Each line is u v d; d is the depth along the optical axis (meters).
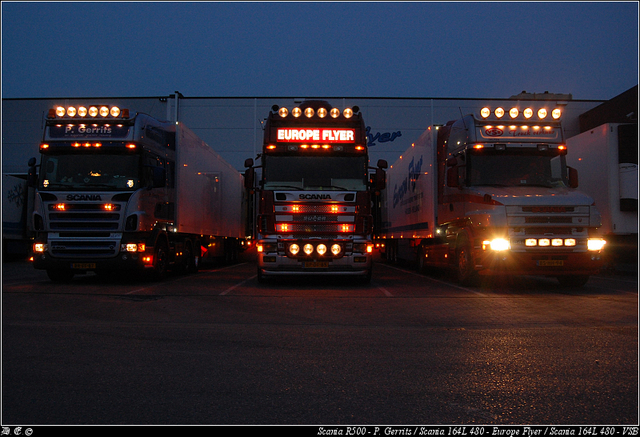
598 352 5.46
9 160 33.19
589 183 16.38
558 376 4.54
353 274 11.72
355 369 4.75
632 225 15.26
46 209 11.95
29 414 3.55
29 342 5.80
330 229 11.68
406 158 17.56
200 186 16.45
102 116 12.26
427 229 14.51
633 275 16.23
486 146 11.95
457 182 12.34
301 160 11.92
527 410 3.69
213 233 18.27
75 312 7.98
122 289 11.20
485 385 4.27
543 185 11.92
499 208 10.87
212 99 33.69
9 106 33.53
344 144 11.98
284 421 3.46
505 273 10.89
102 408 3.67
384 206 22.62
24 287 11.43
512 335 6.37
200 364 4.90
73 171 12.11
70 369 4.68
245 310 8.32
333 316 7.77
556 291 11.16
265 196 11.74
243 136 33.44
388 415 3.58
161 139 13.37
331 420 3.48
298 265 11.63
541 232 10.88
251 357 5.20
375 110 33.62
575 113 33.19
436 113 33.66
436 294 10.50
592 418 3.55
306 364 4.93
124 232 11.99
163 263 13.38
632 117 25.91
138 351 5.42
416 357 5.22
